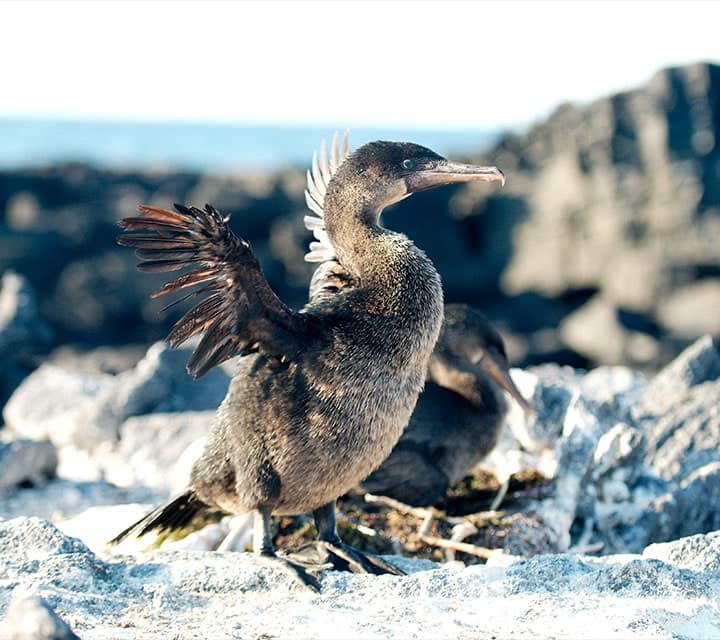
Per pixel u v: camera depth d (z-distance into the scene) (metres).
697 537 7.85
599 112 45.97
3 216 57.19
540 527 10.54
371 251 8.33
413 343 8.09
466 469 11.05
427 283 8.23
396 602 6.87
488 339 11.52
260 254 51.22
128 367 44.91
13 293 22.94
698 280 43.31
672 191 43.59
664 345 42.34
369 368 7.90
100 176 60.28
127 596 7.00
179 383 16.33
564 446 11.29
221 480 8.34
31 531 7.70
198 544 9.63
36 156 186.00
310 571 7.52
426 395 11.04
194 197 56.09
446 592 7.06
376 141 8.80
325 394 7.83
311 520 10.31
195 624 6.29
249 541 9.56
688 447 13.11
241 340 7.95
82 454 15.33
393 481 10.61
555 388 12.29
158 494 13.23
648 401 15.67
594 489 11.18
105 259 51.66
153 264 7.54
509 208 47.88
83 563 7.28
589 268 45.06
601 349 43.25
